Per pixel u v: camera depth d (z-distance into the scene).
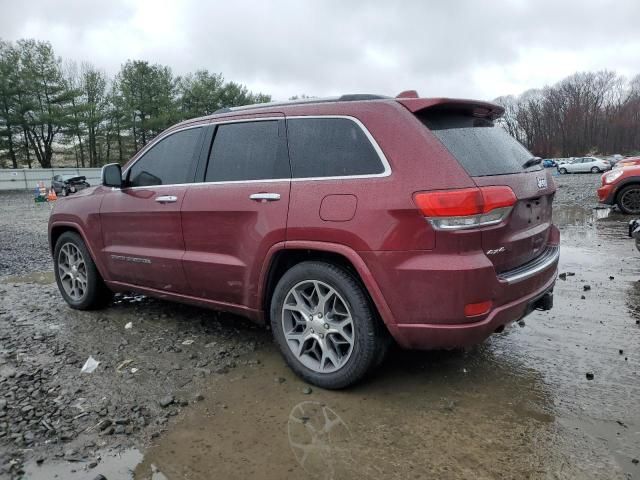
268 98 55.31
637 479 2.25
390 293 2.83
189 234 3.80
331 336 3.16
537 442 2.56
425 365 3.51
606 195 11.03
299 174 3.23
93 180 44.94
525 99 105.75
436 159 2.78
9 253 8.78
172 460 2.49
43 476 2.38
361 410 2.92
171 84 50.81
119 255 4.39
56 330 4.37
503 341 3.91
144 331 4.30
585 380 3.22
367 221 2.85
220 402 3.05
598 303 4.76
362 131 3.04
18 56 45.91
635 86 109.38
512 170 3.10
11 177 40.31
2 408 2.99
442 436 2.64
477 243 2.73
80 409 2.98
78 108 47.81
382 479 2.31
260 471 2.39
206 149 3.83
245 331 4.25
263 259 3.33
